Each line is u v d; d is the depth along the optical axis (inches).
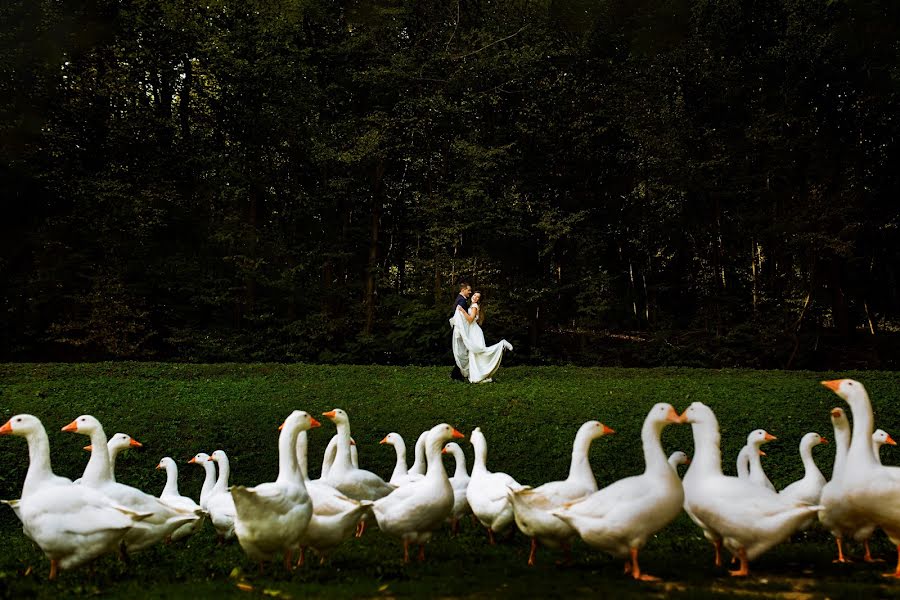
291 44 1274.6
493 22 1333.7
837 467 350.9
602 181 1376.7
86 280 1200.2
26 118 1154.0
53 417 654.5
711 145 1242.6
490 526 380.2
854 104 1179.3
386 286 1339.8
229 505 400.2
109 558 361.4
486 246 1349.7
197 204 1295.5
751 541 295.7
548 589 273.3
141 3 1192.8
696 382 823.1
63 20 1161.4
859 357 1242.6
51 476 328.8
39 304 1162.6
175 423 650.8
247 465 580.4
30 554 387.5
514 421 653.3
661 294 1412.4
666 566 312.3
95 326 1150.3
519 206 1291.8
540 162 1355.8
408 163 1370.6
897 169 1202.6
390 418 669.9
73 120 1203.2
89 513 308.2
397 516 337.4
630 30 1380.4
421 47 1320.1
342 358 1242.0
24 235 1176.8
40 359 1194.6
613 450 587.8
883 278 1268.5
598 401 711.7
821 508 288.5
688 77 1259.8
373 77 1284.4
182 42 1246.3
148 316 1229.7
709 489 303.9
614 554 300.4
